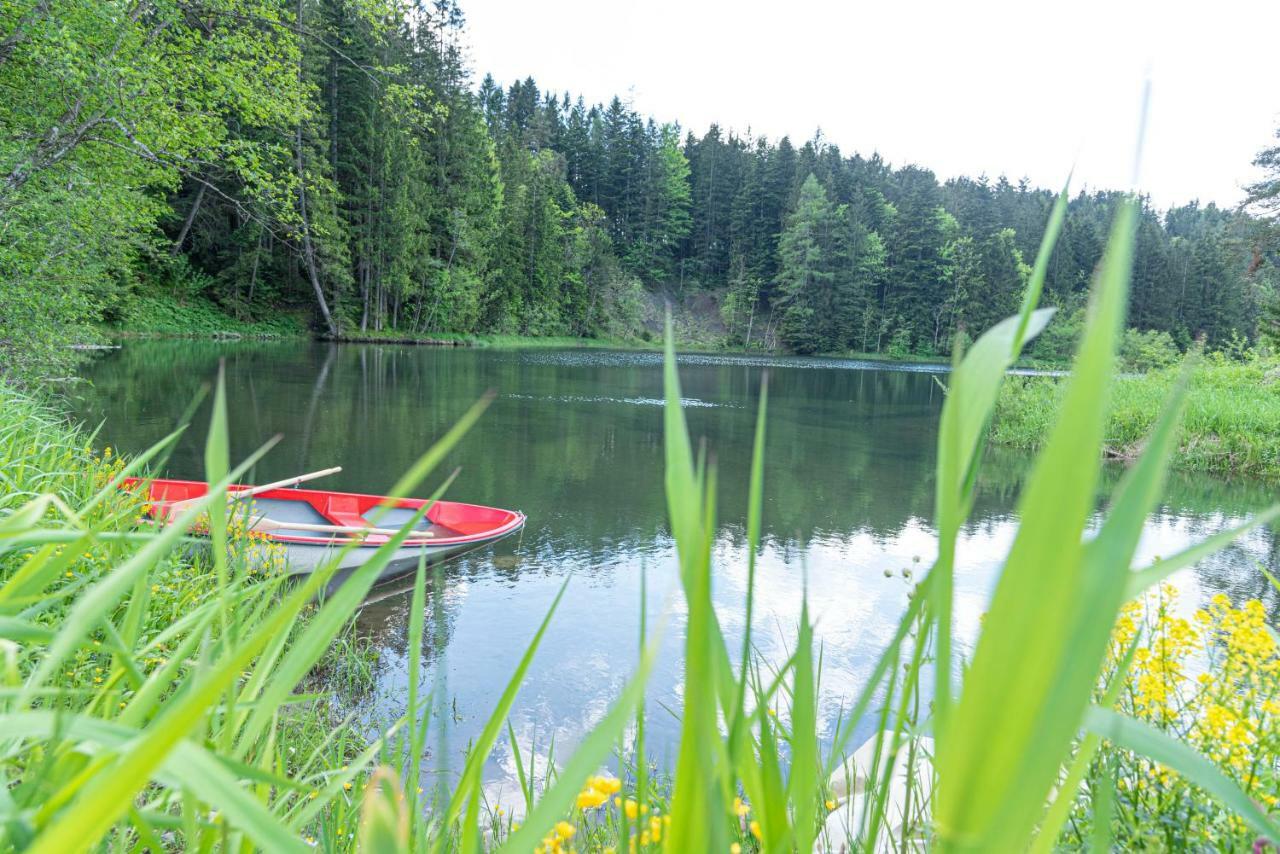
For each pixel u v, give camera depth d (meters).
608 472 10.20
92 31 7.91
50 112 7.90
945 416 0.18
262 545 3.31
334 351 29.58
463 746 3.22
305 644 0.32
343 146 34.06
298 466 9.45
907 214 61.38
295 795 0.82
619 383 23.95
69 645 0.25
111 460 4.21
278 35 10.51
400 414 14.08
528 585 5.63
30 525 0.44
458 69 40.25
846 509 8.76
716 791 0.21
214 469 0.31
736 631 4.79
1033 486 0.11
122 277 23.77
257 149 10.17
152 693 0.39
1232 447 12.23
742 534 7.43
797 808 0.28
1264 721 1.27
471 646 4.47
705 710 0.21
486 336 43.03
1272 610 5.29
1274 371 18.47
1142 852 1.01
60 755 0.30
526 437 12.64
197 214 31.94
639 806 0.39
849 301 60.03
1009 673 0.11
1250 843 1.06
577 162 65.81
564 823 0.80
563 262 51.34
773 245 63.72
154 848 0.36
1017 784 0.10
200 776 0.20
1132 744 0.25
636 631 4.79
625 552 6.65
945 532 0.18
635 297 57.19
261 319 34.16
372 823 0.16
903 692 0.30
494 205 43.84
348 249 34.97
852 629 4.87
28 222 7.41
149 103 8.45
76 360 8.21
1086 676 0.10
